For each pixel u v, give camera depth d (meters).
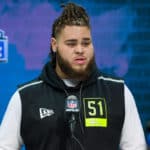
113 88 3.90
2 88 7.26
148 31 7.49
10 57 7.24
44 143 3.76
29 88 3.88
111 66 7.42
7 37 7.21
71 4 3.79
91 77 3.88
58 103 3.83
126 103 3.86
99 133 3.76
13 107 3.84
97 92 3.89
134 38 7.46
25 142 3.84
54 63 3.93
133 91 7.53
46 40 7.32
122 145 3.88
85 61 3.65
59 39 3.70
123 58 7.45
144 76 7.54
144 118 7.57
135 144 3.81
